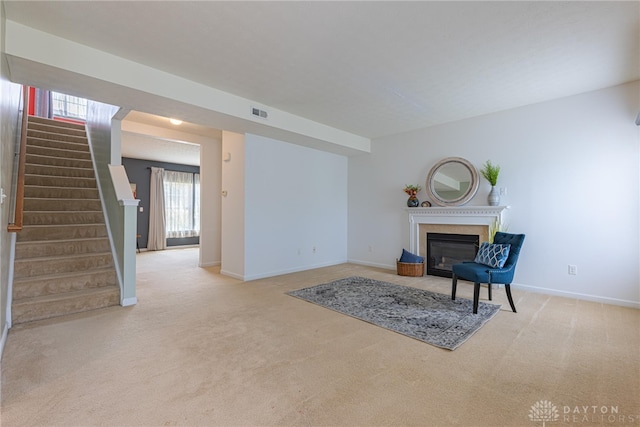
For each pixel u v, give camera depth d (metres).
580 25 2.36
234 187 4.89
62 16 2.25
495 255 3.33
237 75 3.23
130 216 3.43
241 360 2.18
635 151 3.34
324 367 2.10
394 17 2.27
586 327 2.79
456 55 2.82
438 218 4.88
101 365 2.09
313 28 2.41
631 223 3.36
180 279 4.77
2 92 2.17
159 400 1.72
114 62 2.82
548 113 3.90
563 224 3.79
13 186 3.27
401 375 2.00
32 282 3.06
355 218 6.27
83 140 5.63
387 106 4.16
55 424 1.52
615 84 3.42
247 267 4.71
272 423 1.55
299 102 4.02
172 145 6.86
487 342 2.49
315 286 4.28
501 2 2.10
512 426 1.53
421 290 4.05
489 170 4.23
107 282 3.53
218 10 2.19
